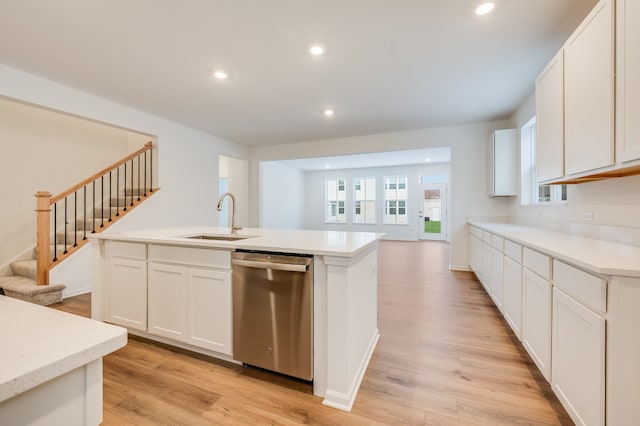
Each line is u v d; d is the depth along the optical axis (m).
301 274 1.66
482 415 1.47
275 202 8.62
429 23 2.16
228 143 5.81
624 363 1.11
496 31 2.26
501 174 4.07
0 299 0.73
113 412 1.49
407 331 2.46
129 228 3.99
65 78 3.04
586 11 2.02
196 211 5.01
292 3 1.94
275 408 1.52
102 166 4.77
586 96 1.72
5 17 2.05
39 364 0.46
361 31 2.26
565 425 1.40
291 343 1.69
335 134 5.36
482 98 3.62
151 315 2.17
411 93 3.45
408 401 1.58
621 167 1.47
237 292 1.84
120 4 1.93
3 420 0.44
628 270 1.08
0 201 3.64
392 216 9.65
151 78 3.05
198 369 1.89
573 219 2.48
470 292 3.59
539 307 1.75
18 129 3.80
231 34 2.29
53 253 3.62
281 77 3.03
